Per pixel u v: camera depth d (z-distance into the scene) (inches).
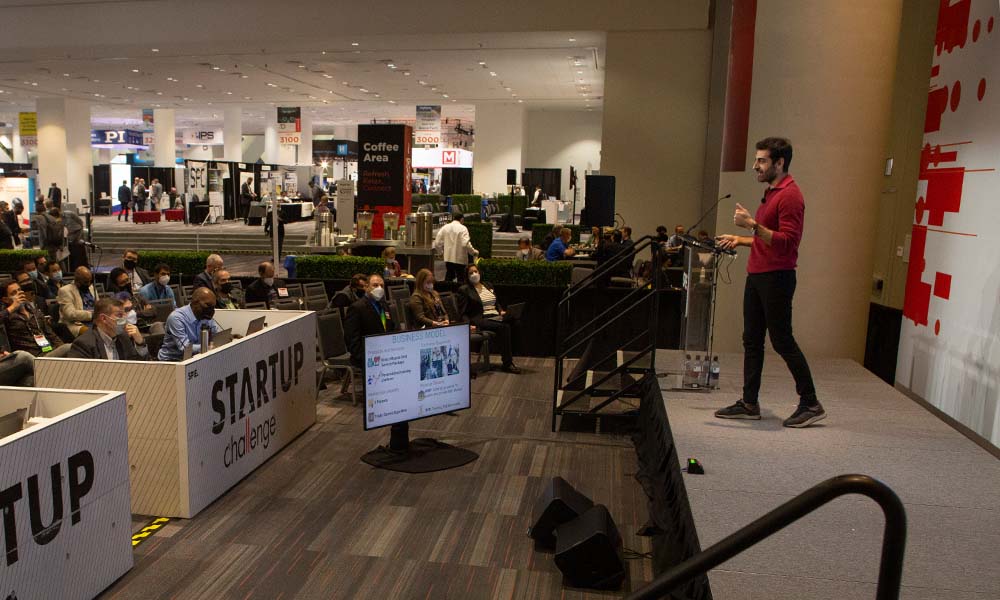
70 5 614.9
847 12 256.2
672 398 219.0
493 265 418.9
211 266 348.5
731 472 157.3
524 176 1207.6
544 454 252.2
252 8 589.9
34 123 1221.1
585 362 302.2
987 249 185.9
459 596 158.1
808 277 267.3
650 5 539.5
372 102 1120.2
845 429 187.9
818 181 262.1
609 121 561.6
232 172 1110.4
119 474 157.8
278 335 242.7
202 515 194.5
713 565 70.6
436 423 286.2
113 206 1266.0
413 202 1080.2
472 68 750.5
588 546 160.6
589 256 559.2
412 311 346.3
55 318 365.1
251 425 224.7
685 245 233.1
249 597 154.6
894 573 66.5
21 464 129.2
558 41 591.2
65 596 141.9
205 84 912.3
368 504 205.0
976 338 190.2
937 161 221.0
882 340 291.9
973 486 150.7
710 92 547.5
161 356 238.4
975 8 197.2
